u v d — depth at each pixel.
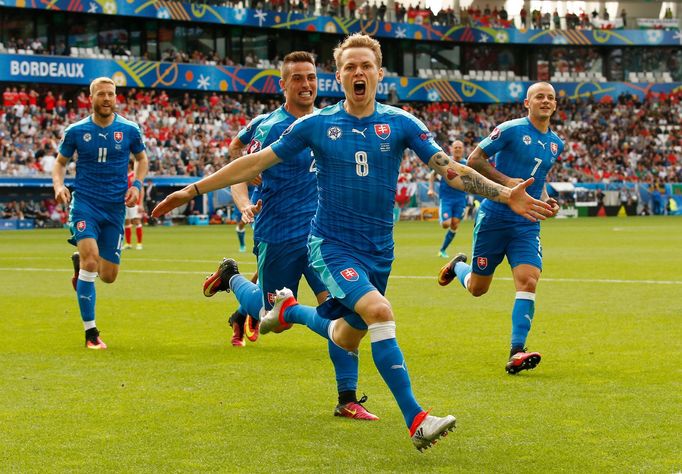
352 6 67.88
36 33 58.69
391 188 6.89
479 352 10.30
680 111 72.94
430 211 61.22
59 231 46.34
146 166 11.92
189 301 15.70
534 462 5.98
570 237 35.31
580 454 6.14
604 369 9.20
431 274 20.39
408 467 5.90
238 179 6.85
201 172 56.66
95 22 60.50
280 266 9.29
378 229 6.89
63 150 11.52
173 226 52.25
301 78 9.16
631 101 72.81
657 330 11.78
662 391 8.11
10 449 6.36
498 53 73.56
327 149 6.80
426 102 71.69
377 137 6.79
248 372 9.26
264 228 9.31
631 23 74.06
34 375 9.12
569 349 10.42
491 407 7.58
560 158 69.31
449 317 13.33
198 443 6.52
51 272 21.59
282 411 7.54
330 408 7.64
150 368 9.50
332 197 6.85
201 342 11.27
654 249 28.08
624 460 5.98
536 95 10.38
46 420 7.21
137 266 23.02
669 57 75.12
